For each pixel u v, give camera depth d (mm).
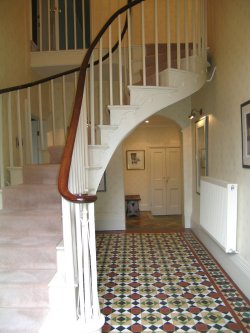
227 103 3391
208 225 3879
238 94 3023
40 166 3219
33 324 1943
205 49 3607
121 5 5254
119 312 2664
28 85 3516
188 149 5629
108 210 5891
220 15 3586
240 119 2988
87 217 1997
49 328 1908
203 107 4598
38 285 2105
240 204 3043
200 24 3555
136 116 3117
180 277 3404
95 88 5195
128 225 6371
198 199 5078
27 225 2617
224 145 3535
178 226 6129
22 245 2406
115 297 2953
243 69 2859
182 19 5363
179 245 4648
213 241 4062
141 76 4008
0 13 3510
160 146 8062
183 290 3074
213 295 2941
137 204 7617
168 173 8039
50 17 5211
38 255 2355
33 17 4957
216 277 3381
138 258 4082
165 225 6285
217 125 3834
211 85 4094
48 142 5180
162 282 3283
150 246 4637
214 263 3826
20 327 1914
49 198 2893
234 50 3104
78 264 1981
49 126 5254
